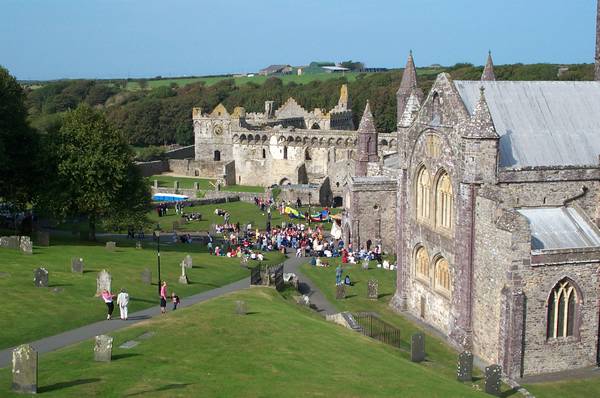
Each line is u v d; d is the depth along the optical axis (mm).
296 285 82562
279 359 46562
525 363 58000
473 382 52844
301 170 197500
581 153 64062
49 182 95625
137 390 38344
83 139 96062
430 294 70438
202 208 149625
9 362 46938
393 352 56250
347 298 80312
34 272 67188
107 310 61156
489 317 59344
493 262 58438
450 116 63500
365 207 106688
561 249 57312
